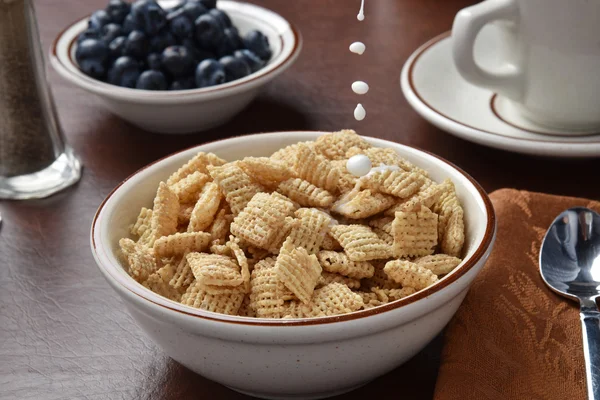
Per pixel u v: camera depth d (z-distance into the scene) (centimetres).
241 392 57
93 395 57
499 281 61
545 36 71
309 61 87
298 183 60
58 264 66
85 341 60
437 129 76
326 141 63
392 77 84
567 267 62
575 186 70
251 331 52
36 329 61
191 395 57
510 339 58
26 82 71
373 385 57
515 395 56
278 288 55
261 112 79
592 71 71
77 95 83
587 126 74
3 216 70
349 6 97
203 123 77
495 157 73
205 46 80
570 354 58
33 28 71
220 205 60
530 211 66
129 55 78
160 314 53
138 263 57
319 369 53
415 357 59
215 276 55
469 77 74
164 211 59
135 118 76
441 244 59
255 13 85
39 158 72
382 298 56
